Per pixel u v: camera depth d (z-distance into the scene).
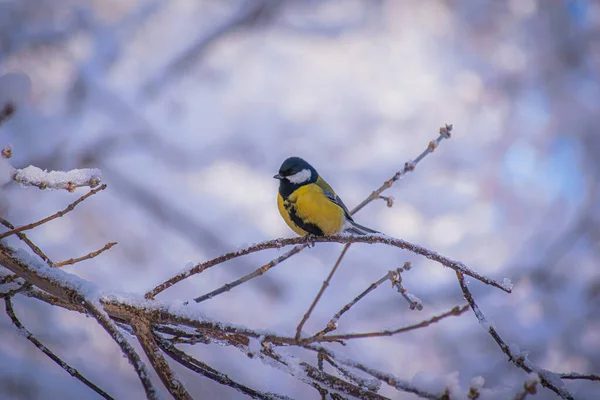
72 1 15.32
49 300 4.19
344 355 3.45
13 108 2.90
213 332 4.23
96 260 13.39
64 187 3.63
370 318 13.62
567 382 13.00
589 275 14.79
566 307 14.21
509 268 14.76
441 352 13.52
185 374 12.16
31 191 12.98
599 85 17.47
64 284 3.74
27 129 13.72
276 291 13.62
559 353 13.85
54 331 11.62
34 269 3.77
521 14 17.84
